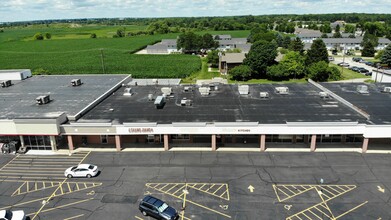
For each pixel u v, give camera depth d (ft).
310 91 207.00
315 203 111.86
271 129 145.79
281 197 115.44
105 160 144.66
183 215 106.83
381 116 157.17
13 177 132.67
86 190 122.21
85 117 161.48
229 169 135.03
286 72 314.55
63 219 106.22
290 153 147.95
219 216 106.01
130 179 129.08
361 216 105.09
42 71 351.87
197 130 147.33
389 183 123.24
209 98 191.31
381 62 389.19
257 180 126.52
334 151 149.28
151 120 156.15
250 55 326.44
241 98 190.90
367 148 151.23
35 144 155.12
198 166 137.69
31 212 110.11
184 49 551.18
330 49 551.59
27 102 182.80
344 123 143.23
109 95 201.26
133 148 155.43
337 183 123.75
